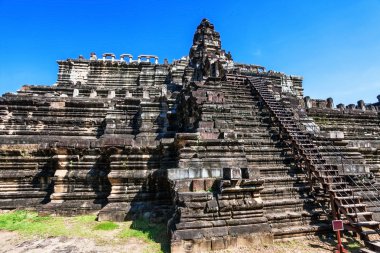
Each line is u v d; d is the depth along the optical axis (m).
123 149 12.32
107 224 10.26
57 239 8.73
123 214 11.16
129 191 11.93
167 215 10.92
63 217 11.81
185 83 27.73
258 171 8.91
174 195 9.11
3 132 18.02
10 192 13.84
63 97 21.31
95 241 8.51
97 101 21.41
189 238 7.49
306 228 8.73
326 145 13.12
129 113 19.11
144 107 17.97
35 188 14.19
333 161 11.66
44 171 14.47
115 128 18.16
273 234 8.32
